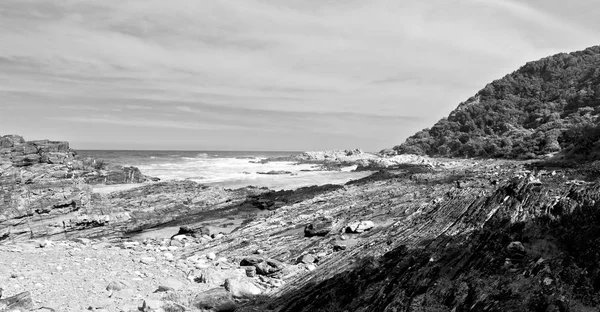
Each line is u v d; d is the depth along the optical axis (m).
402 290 7.45
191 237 19.73
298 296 9.23
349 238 13.77
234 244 16.62
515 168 16.50
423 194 16.55
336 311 8.01
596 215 6.57
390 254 9.27
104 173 38.47
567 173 9.11
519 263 6.69
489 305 6.12
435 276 7.36
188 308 8.44
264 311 8.75
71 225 22.59
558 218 7.15
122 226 24.64
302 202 22.94
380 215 15.34
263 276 11.63
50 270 10.30
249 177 51.62
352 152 92.06
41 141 26.11
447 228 9.59
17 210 21.16
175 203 29.45
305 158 90.81
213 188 34.88
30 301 7.54
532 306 5.70
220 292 9.12
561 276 5.91
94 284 9.44
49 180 23.95
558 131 46.56
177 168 68.38
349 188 24.72
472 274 6.95
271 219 20.12
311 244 14.30
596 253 5.91
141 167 69.94
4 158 23.56
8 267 10.19
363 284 8.43
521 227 7.45
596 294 5.43
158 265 12.01
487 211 8.89
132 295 8.91
